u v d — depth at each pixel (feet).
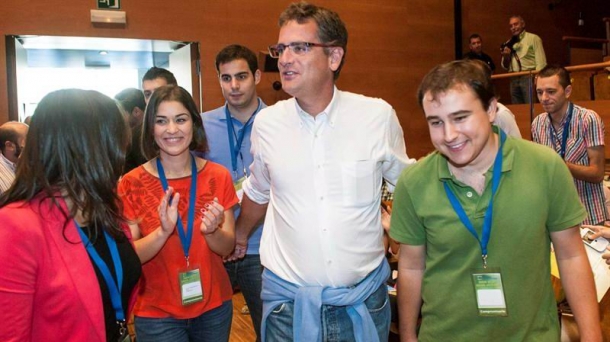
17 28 17.98
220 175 6.98
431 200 4.90
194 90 20.56
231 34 21.07
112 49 20.31
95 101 4.26
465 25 26.53
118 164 4.34
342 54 5.56
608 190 12.17
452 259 4.85
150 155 6.85
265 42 21.59
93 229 4.17
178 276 6.42
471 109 4.36
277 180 5.63
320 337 5.40
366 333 5.36
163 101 6.56
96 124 4.19
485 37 27.12
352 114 5.60
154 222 6.50
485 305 4.64
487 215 4.61
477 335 4.73
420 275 5.31
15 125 11.75
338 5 23.39
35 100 20.35
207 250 6.63
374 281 5.58
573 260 4.83
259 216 7.07
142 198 6.61
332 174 5.46
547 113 12.32
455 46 25.95
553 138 12.10
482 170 4.76
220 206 6.13
